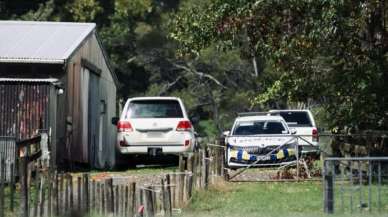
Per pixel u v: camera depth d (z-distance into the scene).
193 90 168.75
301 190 54.62
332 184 41.62
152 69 173.75
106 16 175.25
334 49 58.62
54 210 41.47
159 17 178.12
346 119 62.38
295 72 61.75
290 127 83.25
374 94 59.19
